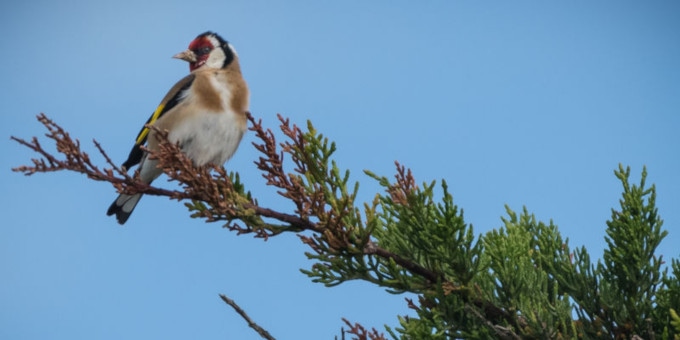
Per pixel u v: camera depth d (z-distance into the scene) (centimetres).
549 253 1009
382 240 967
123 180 919
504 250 932
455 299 899
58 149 876
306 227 919
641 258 931
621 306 941
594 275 965
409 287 907
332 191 926
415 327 900
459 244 880
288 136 919
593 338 956
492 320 924
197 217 927
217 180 959
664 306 924
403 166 884
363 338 887
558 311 895
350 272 911
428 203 874
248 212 904
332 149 919
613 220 956
